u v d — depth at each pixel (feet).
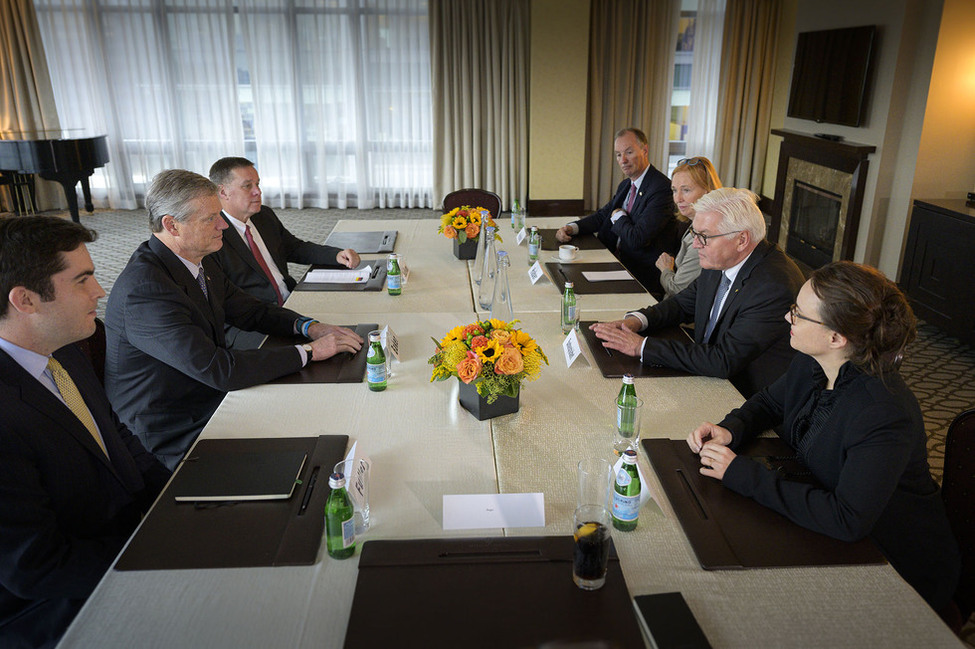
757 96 26.08
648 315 8.74
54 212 26.23
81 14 24.49
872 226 18.43
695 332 8.54
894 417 4.73
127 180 26.40
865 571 4.47
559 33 24.41
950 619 5.15
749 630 4.00
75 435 5.10
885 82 17.53
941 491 5.47
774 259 7.55
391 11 24.86
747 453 5.75
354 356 7.78
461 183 26.66
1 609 4.83
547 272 11.34
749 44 25.43
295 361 7.34
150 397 7.20
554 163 25.85
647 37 24.98
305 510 4.99
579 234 13.82
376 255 12.34
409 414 6.50
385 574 4.32
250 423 6.31
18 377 4.86
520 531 4.82
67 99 25.34
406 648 3.74
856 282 4.78
